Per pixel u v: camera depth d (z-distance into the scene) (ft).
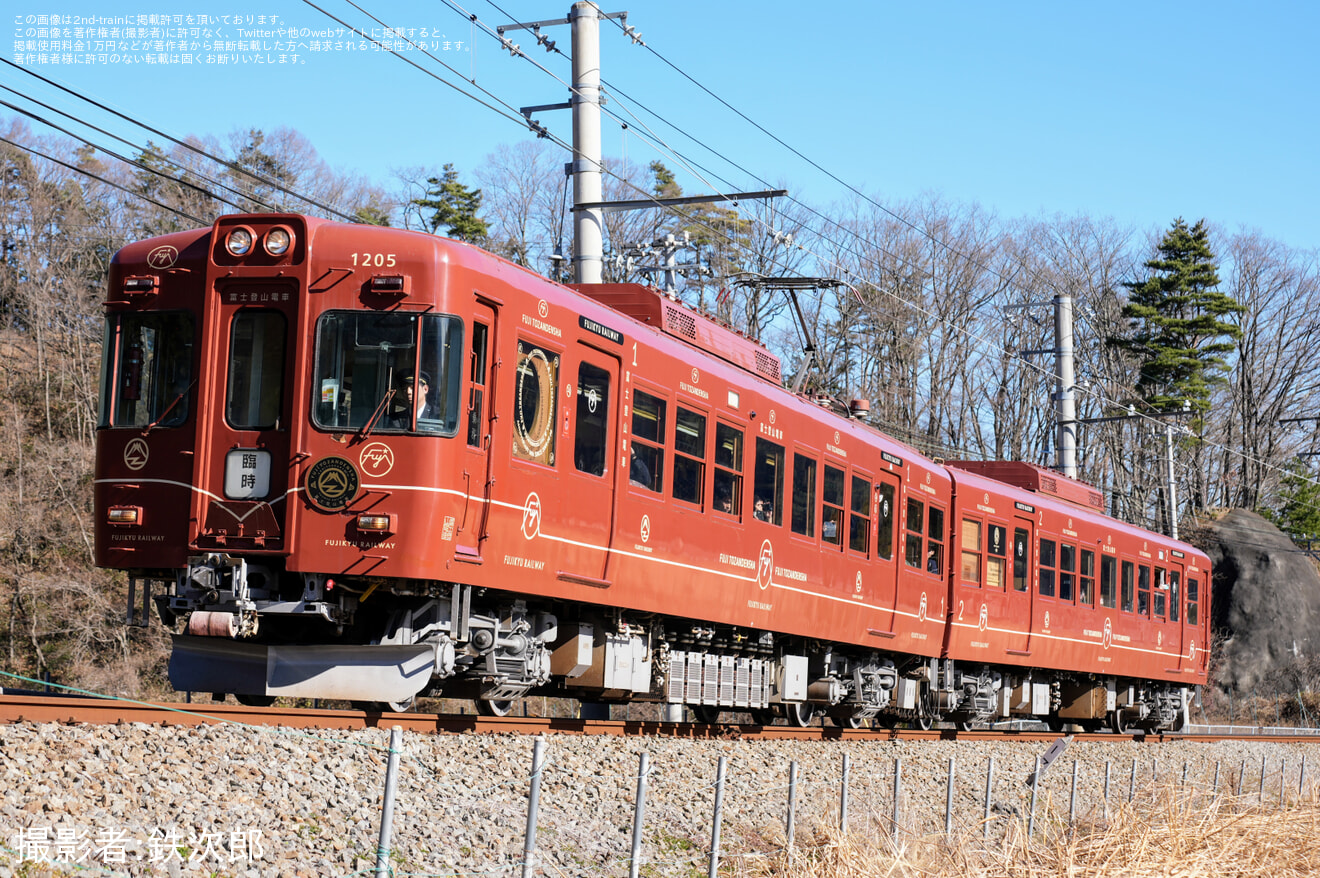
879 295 161.79
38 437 117.08
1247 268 193.98
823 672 55.88
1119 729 85.66
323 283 32.58
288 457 32.19
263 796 23.59
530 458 35.63
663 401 42.39
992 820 36.47
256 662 33.47
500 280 34.37
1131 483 176.76
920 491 60.70
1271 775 61.77
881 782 43.75
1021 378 175.11
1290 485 187.11
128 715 26.81
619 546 39.96
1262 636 156.66
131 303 33.88
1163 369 176.35
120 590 106.01
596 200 51.47
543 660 39.29
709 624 47.21
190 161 145.89
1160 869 32.01
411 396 32.07
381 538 31.68
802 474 50.90
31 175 137.49
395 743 17.88
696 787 35.91
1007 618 68.03
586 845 27.55
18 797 20.07
